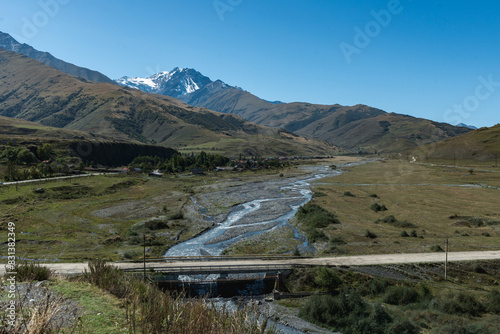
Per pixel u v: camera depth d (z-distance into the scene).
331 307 34.81
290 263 45.81
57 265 41.78
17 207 83.50
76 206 91.50
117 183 129.25
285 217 84.44
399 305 36.94
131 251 54.62
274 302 38.94
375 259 47.88
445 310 34.03
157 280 40.25
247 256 49.59
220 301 38.53
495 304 34.50
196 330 7.96
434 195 110.94
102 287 13.22
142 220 80.06
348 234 64.94
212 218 83.06
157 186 138.38
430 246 55.50
